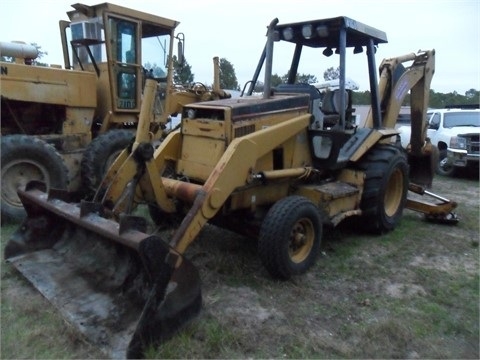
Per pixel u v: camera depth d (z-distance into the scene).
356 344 3.04
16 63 6.41
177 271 2.89
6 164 5.34
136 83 7.10
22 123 6.36
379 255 4.66
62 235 4.06
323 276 4.09
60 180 5.74
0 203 5.27
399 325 3.22
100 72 6.94
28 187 4.22
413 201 5.96
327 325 3.26
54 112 6.51
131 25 6.88
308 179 4.74
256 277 3.95
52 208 3.77
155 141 7.19
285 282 3.88
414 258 4.63
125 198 3.69
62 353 2.79
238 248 4.58
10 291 3.57
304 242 4.09
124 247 3.20
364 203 5.10
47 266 3.74
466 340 3.14
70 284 3.42
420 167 7.02
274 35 4.68
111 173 3.76
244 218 4.25
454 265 4.48
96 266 3.49
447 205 5.72
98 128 7.16
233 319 3.24
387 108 5.84
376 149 5.33
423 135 6.62
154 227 5.02
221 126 3.95
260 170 4.12
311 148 4.72
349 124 5.28
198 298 3.03
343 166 4.97
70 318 3.03
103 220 3.28
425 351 2.99
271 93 4.68
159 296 2.80
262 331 3.13
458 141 9.88
